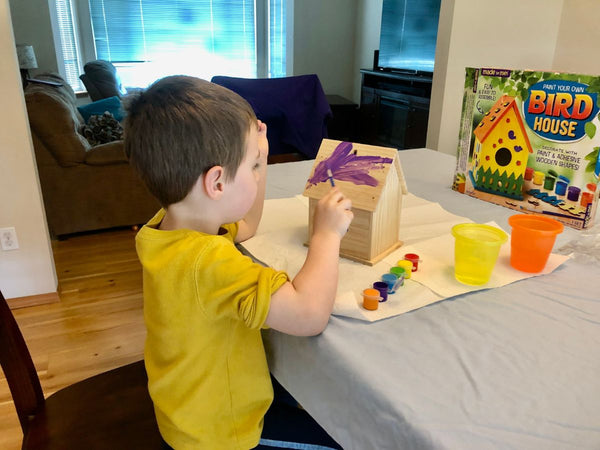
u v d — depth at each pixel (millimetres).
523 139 1095
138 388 968
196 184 643
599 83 949
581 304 745
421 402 548
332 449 760
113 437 850
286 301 607
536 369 602
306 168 1483
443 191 1290
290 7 5000
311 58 5258
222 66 5527
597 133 970
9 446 1414
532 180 1097
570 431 509
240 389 705
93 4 4914
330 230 700
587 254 917
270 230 990
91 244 2787
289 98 3018
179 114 612
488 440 499
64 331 1965
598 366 608
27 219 2025
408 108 4000
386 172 813
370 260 848
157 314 666
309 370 685
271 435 780
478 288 781
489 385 574
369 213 813
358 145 860
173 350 670
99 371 1734
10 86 1851
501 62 2527
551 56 2623
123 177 2834
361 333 672
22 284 2104
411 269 832
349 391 611
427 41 3775
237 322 680
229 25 5406
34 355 1816
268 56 5676
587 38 2457
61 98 2830
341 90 5512
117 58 5160
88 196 2803
